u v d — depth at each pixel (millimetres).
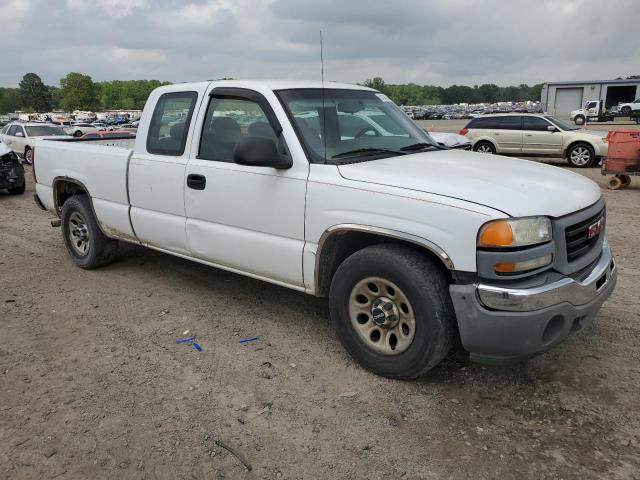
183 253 4754
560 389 3410
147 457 2875
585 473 2682
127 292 5281
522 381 3518
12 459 2883
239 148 3637
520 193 3166
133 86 148500
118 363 3871
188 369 3770
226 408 3299
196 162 4398
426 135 4793
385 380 3564
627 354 3803
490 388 3449
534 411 3197
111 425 3148
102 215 5445
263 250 4012
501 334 2996
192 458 2859
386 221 3293
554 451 2846
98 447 2961
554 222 3100
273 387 3521
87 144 6180
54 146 6047
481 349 3104
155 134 4824
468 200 3066
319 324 4461
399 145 4316
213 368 3777
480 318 3010
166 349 4074
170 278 5648
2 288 5488
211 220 4355
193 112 4484
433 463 2785
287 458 2852
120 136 7141
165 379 3643
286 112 3883
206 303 4949
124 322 4578
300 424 3131
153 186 4777
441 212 3088
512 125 16750
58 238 7672
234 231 4199
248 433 3057
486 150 17172
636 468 2705
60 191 6176
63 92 117812
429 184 3254
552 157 16594
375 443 2951
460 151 4477
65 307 4941
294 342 4145
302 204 3701
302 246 3768
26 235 7898
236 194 4098
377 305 3477
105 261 5941
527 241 2977
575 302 3123
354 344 3658
